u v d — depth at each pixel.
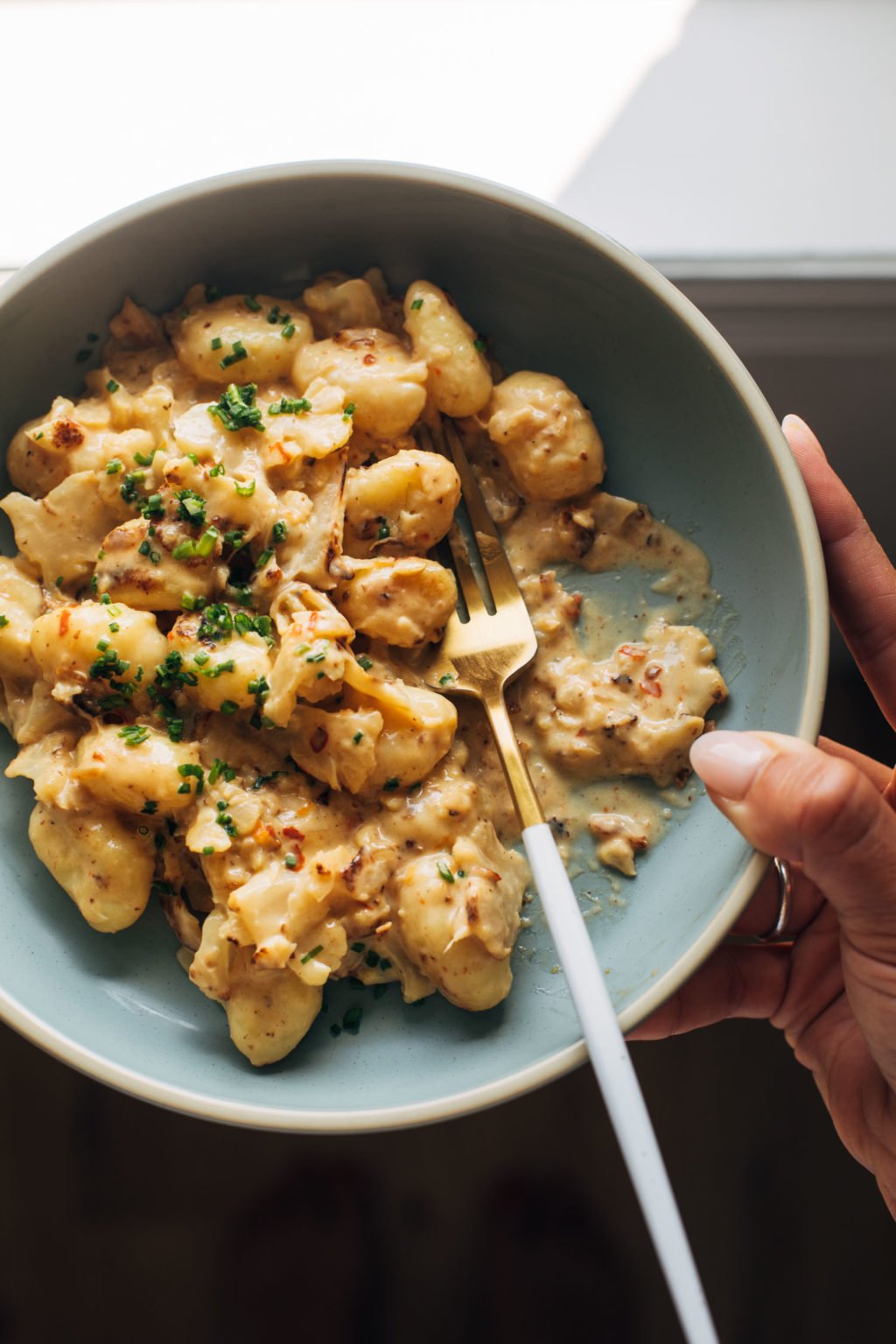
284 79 0.45
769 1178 0.52
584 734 0.37
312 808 0.35
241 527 0.35
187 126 0.44
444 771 0.36
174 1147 0.52
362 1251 0.52
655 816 0.37
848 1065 0.42
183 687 0.35
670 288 0.35
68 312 0.37
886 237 0.44
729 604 0.37
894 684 0.41
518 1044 0.35
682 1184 0.52
